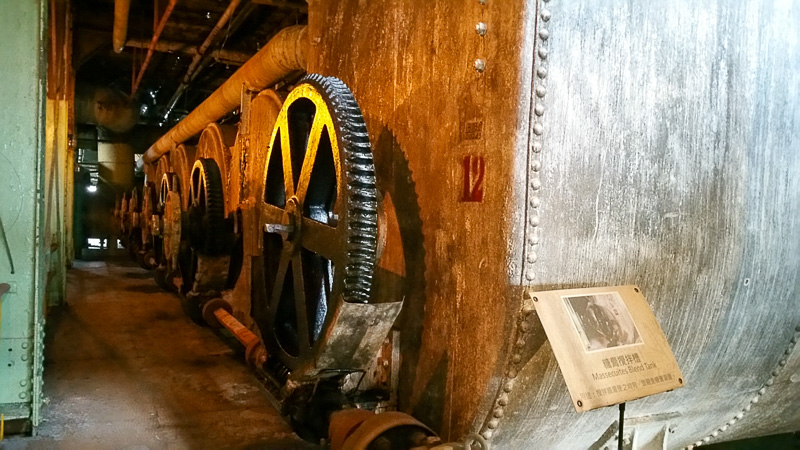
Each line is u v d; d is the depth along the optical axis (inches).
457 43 123.1
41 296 165.0
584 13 111.0
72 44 494.9
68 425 166.6
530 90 107.4
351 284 119.2
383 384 147.1
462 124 121.2
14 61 158.4
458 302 122.6
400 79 145.3
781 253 140.7
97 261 641.0
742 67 130.9
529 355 114.1
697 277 129.7
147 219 511.5
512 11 107.8
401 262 145.4
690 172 125.8
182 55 535.5
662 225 123.6
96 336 276.2
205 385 205.5
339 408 135.6
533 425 128.2
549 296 105.2
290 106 156.2
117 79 695.1
